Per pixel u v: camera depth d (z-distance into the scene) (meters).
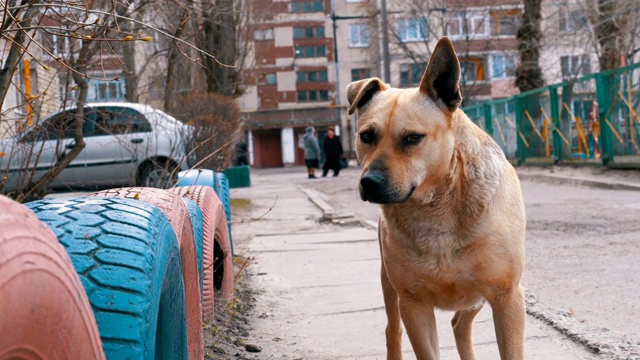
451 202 3.71
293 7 72.31
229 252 6.21
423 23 38.22
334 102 70.06
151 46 21.67
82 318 1.73
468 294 3.86
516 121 26.50
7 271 1.45
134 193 3.31
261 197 19.64
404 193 3.62
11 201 1.63
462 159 3.77
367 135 3.83
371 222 12.15
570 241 9.66
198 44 20.70
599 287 6.86
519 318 3.79
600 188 17.61
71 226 2.27
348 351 5.04
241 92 23.95
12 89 10.70
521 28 29.14
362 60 71.00
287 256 8.98
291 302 6.52
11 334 1.44
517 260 3.79
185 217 3.44
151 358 2.18
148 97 16.61
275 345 5.21
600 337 4.93
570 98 22.20
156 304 2.28
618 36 25.08
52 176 6.35
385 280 4.45
